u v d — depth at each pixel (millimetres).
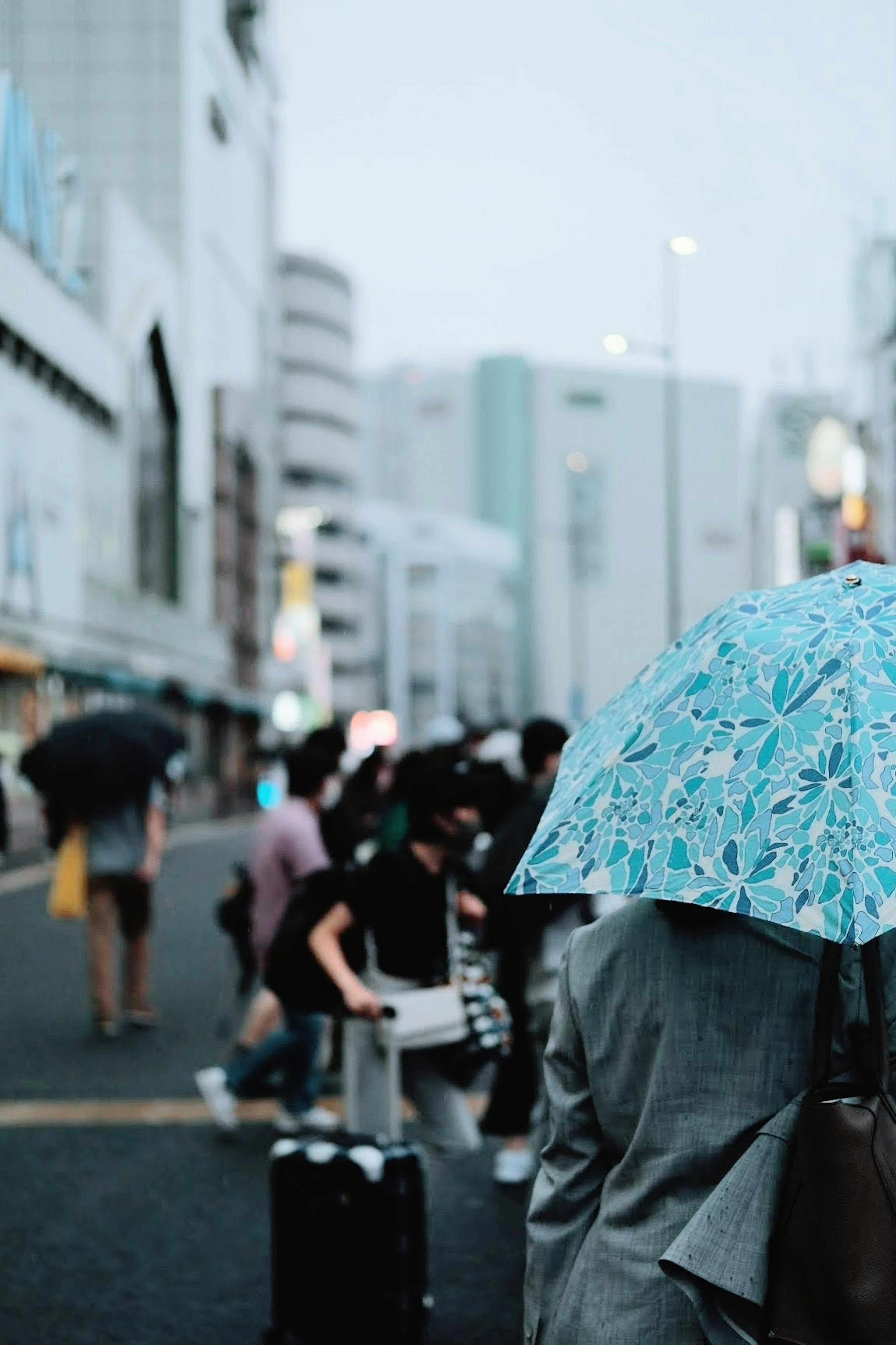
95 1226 8422
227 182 119188
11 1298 7262
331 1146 6449
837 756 2990
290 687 137000
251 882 12547
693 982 3139
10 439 62344
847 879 2863
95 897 14312
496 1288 7391
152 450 93000
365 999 7551
